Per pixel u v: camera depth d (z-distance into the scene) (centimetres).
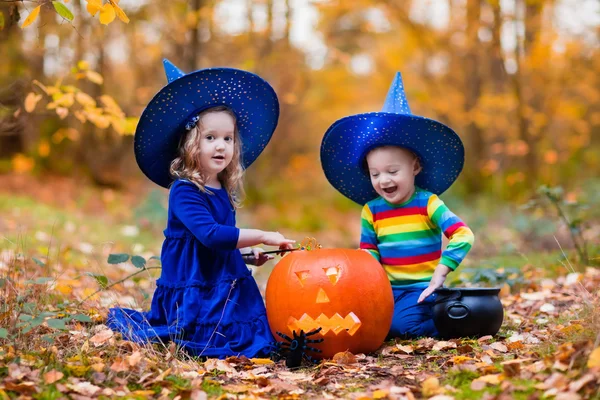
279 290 337
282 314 334
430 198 390
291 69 1537
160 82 1382
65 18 346
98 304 402
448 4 1330
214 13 1233
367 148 393
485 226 845
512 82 1246
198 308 343
